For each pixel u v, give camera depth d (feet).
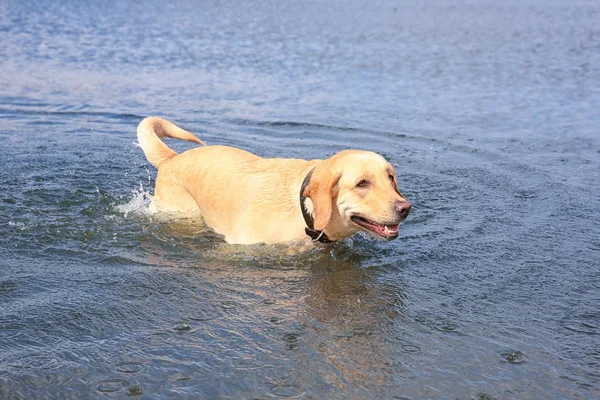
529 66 49.73
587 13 95.91
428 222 20.42
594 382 12.12
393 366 12.41
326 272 16.66
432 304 15.05
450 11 94.99
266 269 16.75
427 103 37.55
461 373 12.25
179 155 20.45
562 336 13.79
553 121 34.42
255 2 99.55
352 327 13.84
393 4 106.01
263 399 11.28
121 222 19.69
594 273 16.98
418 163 26.84
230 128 31.17
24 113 31.96
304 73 44.45
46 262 16.67
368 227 16.28
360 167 16.03
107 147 27.50
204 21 70.95
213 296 15.10
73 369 11.96
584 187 24.18
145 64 44.93
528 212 21.42
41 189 21.98
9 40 51.37
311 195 16.16
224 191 18.47
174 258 17.28
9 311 13.96
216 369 12.10
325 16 81.87
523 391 11.76
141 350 12.67
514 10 99.35
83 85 38.11
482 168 26.27
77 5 81.15
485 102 38.24
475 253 18.08
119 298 14.80
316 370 12.19
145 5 86.17
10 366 11.97
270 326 13.76
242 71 44.14
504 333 13.82
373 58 51.01
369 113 34.86
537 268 17.19
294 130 31.22
